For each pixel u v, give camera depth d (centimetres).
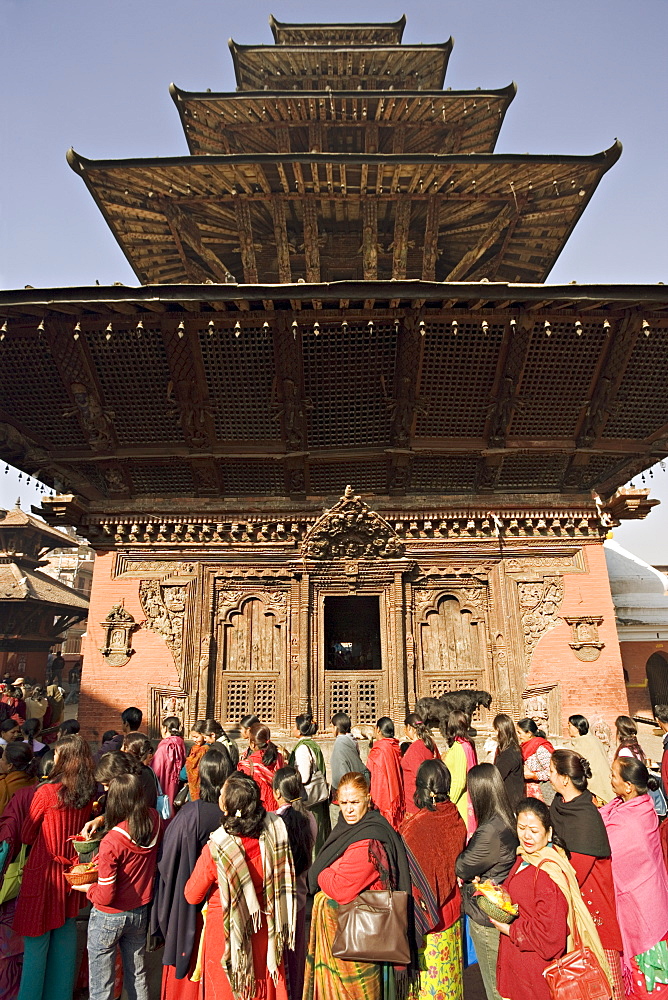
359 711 1365
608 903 448
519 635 1402
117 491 1468
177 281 2027
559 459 1447
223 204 1694
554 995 348
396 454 1415
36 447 1419
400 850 416
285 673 1382
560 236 1836
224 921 398
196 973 435
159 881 469
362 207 1698
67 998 495
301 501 1492
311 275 1828
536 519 1464
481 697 1039
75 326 1212
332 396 1353
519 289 1137
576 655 1389
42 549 4106
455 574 1446
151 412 1377
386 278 1983
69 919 503
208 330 1245
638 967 459
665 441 1428
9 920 520
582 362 1313
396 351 1292
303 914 531
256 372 1320
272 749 741
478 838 434
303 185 1605
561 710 1350
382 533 1440
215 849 416
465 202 1703
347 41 2225
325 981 409
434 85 2088
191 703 1351
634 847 473
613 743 1326
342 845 414
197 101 1755
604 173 1582
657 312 1206
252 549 1459
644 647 2273
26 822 503
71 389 1322
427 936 434
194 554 1453
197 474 1448
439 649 1414
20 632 3153
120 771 516
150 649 1390
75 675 4728
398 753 792
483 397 1360
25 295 1120
